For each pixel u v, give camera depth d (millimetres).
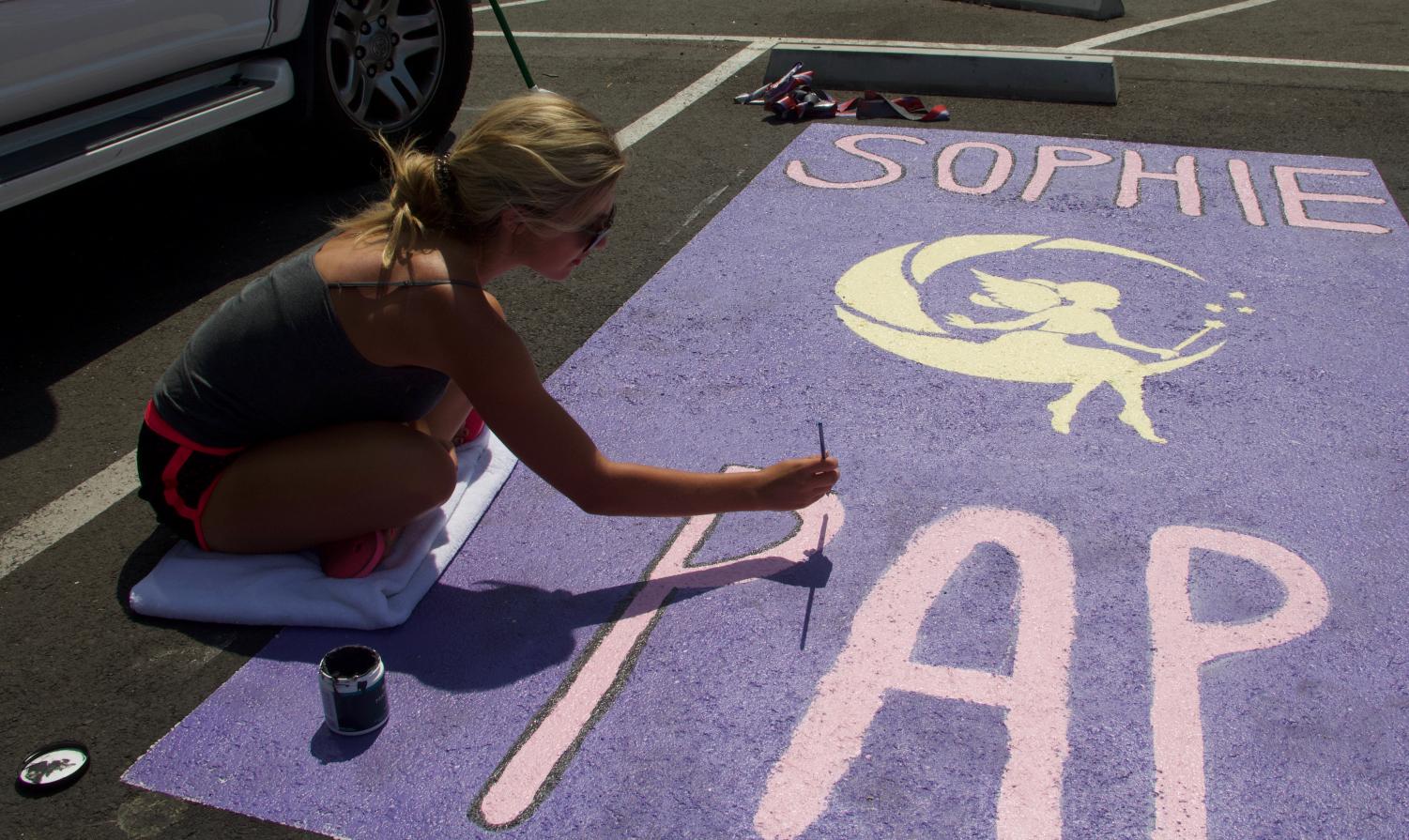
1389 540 2592
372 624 2406
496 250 2260
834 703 2199
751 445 3004
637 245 4219
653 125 5559
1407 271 3873
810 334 3541
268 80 4277
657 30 7484
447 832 1967
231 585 2469
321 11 4488
